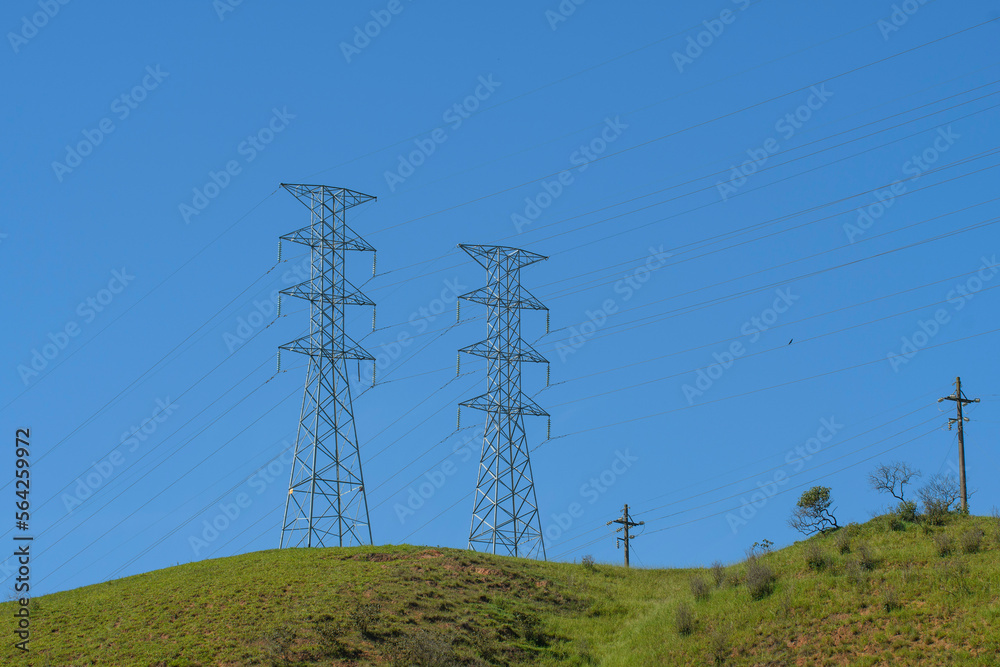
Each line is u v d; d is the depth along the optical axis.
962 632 39.44
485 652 48.25
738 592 49.81
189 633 47.72
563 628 53.16
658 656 46.69
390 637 47.84
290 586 54.25
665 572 64.75
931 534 49.56
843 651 41.59
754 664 43.31
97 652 45.97
